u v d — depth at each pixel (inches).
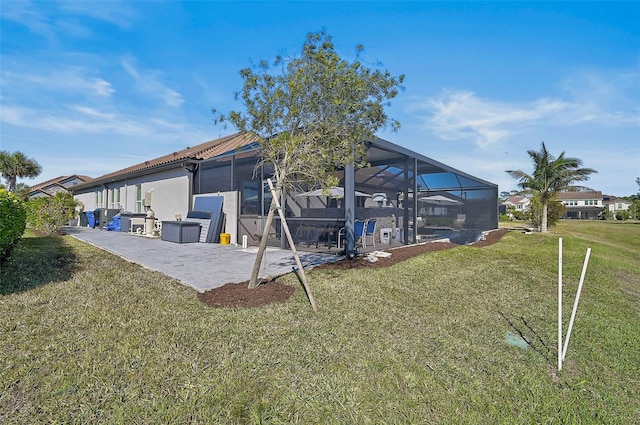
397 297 203.6
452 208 708.7
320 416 95.3
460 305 196.7
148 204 597.9
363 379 113.5
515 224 1205.7
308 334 144.3
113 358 117.5
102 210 676.1
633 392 118.8
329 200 495.5
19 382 102.3
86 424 87.3
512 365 130.1
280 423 91.9
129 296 184.4
